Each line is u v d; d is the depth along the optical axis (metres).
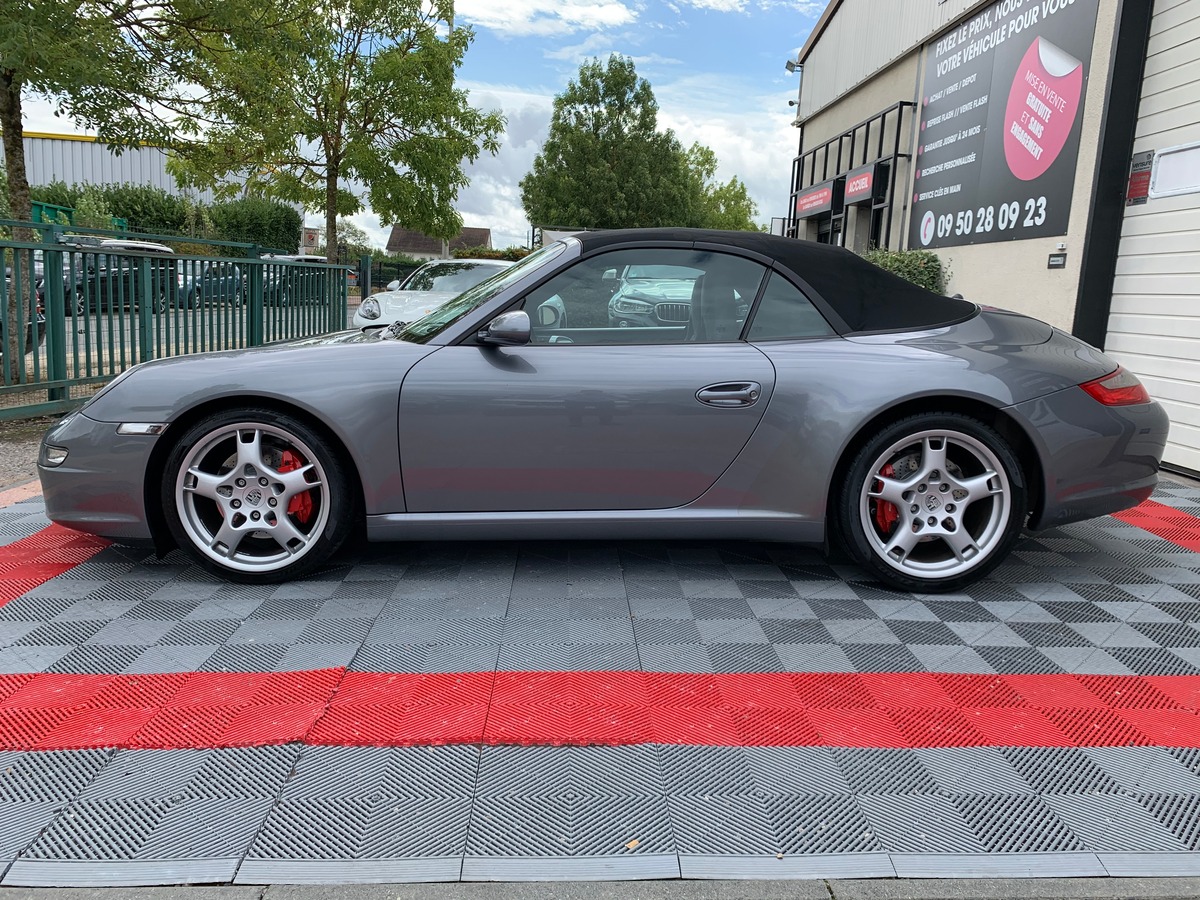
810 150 17.08
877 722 2.42
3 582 3.35
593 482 3.21
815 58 16.73
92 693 2.50
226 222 32.56
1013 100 8.50
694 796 2.07
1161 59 5.76
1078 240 7.16
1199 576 3.60
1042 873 1.83
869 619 3.12
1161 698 2.58
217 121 9.38
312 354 3.25
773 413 3.17
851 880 1.81
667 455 3.19
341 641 2.86
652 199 42.28
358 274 25.62
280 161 14.30
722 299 3.32
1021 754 2.28
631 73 42.34
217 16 7.81
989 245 8.98
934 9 10.62
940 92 10.57
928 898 1.76
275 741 2.26
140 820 1.95
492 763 2.18
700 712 2.45
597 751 2.25
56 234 6.40
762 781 2.13
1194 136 5.43
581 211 41.50
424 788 2.08
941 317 3.45
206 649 2.79
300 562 3.29
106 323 6.87
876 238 12.67
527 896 1.75
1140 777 2.18
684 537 3.30
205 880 1.77
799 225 18.03
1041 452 3.18
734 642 2.91
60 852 1.84
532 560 3.68
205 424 3.16
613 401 3.14
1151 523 4.38
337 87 13.84
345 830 1.93
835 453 3.16
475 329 3.25
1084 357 3.37
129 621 3.00
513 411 3.14
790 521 3.25
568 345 3.24
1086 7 7.14
